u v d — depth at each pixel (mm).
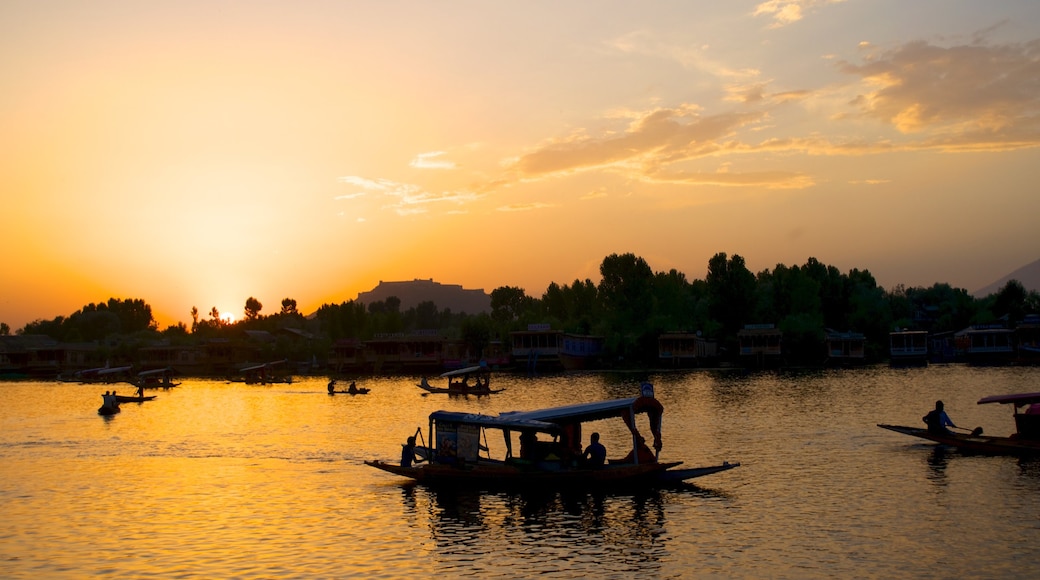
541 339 130625
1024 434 35406
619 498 28875
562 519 26344
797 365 131875
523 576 21062
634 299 155500
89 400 87375
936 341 152625
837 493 28891
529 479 30422
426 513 27656
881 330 150875
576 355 136875
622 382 97938
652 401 32188
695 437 43688
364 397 84375
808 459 35719
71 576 21641
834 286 158000
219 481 34125
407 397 83000
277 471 36312
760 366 129875
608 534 24531
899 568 20875
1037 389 69750
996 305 157125
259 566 22266
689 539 23828
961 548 22281
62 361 164375
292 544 24312
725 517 26078
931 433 37188
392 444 44938
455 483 31500
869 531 24094
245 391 99250
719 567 21359
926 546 22547
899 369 114312
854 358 132625
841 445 39469
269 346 175750
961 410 54656
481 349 151000
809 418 51656
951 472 31781
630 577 20812
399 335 157625
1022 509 25891
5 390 109750
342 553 23328
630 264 174750
